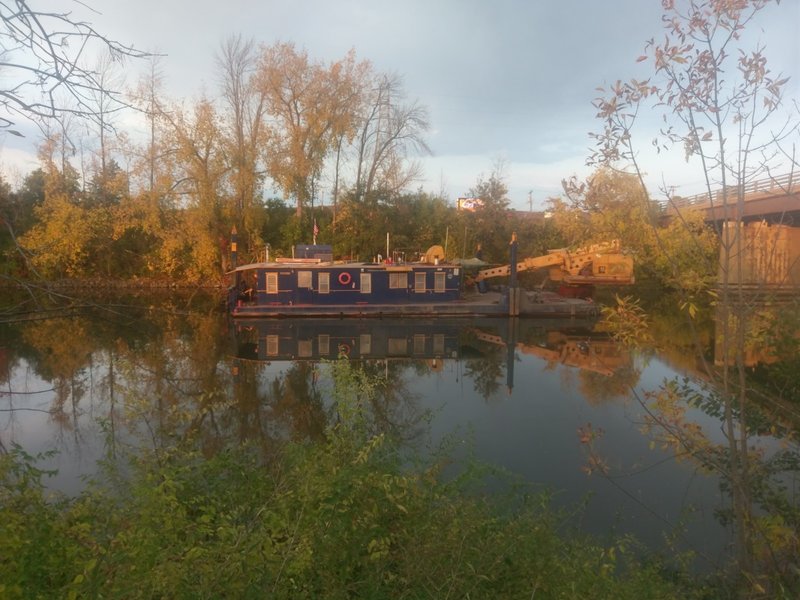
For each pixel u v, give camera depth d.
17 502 3.83
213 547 3.33
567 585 3.56
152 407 6.61
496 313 29.12
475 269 37.94
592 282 30.14
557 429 10.55
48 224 23.84
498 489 6.54
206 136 36.72
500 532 3.94
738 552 4.36
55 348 18.50
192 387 13.39
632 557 5.09
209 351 19.83
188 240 37.97
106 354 17.80
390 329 25.92
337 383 5.57
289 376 15.78
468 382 15.38
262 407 11.58
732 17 3.61
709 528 6.39
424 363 18.78
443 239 41.66
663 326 19.89
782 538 4.27
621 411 11.36
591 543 5.72
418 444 7.85
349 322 27.64
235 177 38.47
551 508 7.14
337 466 4.34
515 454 9.28
